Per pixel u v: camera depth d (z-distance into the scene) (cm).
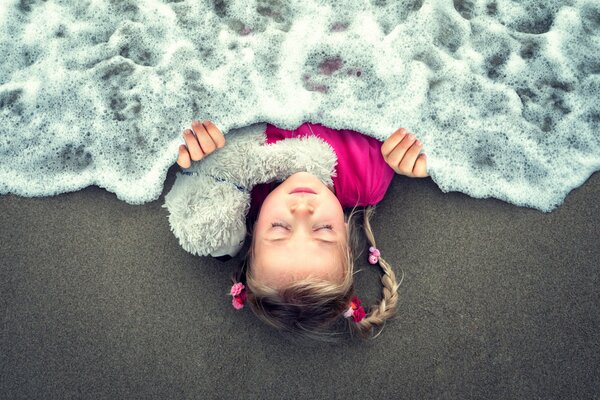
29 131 82
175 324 81
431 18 83
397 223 83
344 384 80
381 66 82
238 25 83
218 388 80
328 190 70
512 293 81
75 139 82
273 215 67
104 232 82
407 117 81
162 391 80
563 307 81
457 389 80
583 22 83
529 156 82
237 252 77
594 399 79
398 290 82
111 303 81
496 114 82
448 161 82
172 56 82
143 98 82
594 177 82
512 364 80
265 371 80
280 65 82
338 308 70
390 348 81
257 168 72
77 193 82
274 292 67
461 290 82
